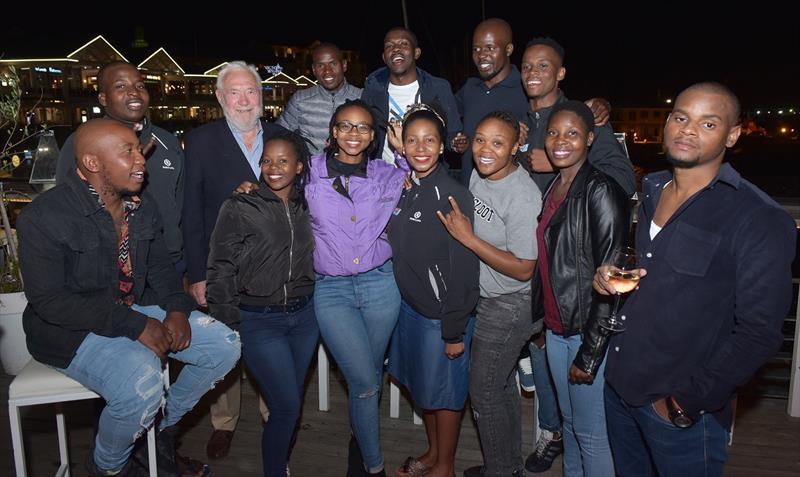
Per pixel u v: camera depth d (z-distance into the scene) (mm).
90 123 2148
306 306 2453
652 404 1740
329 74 3572
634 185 2473
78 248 2121
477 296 2297
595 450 2119
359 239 2336
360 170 2352
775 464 2834
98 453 2236
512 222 2189
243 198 2268
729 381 1561
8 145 4160
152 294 2506
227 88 2656
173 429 2541
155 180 2717
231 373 2936
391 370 2715
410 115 2299
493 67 3256
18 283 3594
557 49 2830
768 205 1526
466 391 2521
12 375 3664
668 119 1643
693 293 1618
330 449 3023
